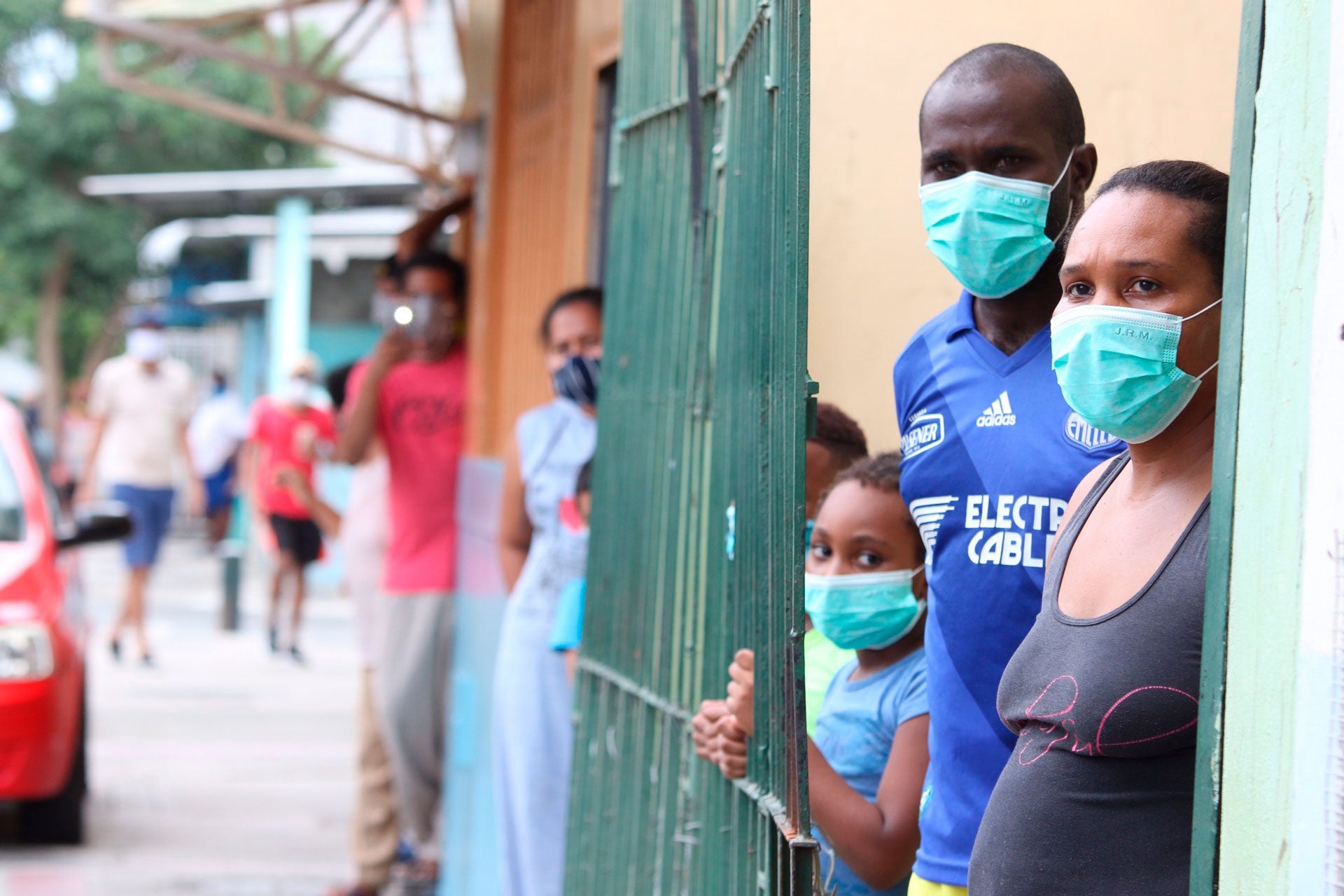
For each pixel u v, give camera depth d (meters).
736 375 2.54
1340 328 1.37
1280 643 1.44
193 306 25.34
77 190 30.77
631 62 3.52
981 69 2.28
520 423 4.82
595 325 4.65
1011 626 2.18
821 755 2.47
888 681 2.64
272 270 22.67
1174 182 1.77
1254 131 1.53
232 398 23.45
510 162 6.28
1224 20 3.05
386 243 19.75
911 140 3.02
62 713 6.51
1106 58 3.05
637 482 3.28
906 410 2.41
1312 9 1.43
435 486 6.36
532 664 4.50
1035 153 2.24
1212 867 1.54
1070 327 1.78
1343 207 1.37
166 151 30.34
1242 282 1.54
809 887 1.99
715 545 2.68
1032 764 1.76
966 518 2.25
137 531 12.63
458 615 6.32
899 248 3.03
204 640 14.41
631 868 3.09
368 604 6.59
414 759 6.39
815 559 2.64
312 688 11.88
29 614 6.52
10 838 7.24
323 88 10.20
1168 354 1.74
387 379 6.44
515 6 6.25
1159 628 1.66
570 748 4.47
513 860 4.59
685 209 2.97
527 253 5.86
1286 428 1.44
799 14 2.06
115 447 12.69
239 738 9.87
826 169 3.02
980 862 1.79
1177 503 1.73
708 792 2.65
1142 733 1.66
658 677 3.05
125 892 6.39
